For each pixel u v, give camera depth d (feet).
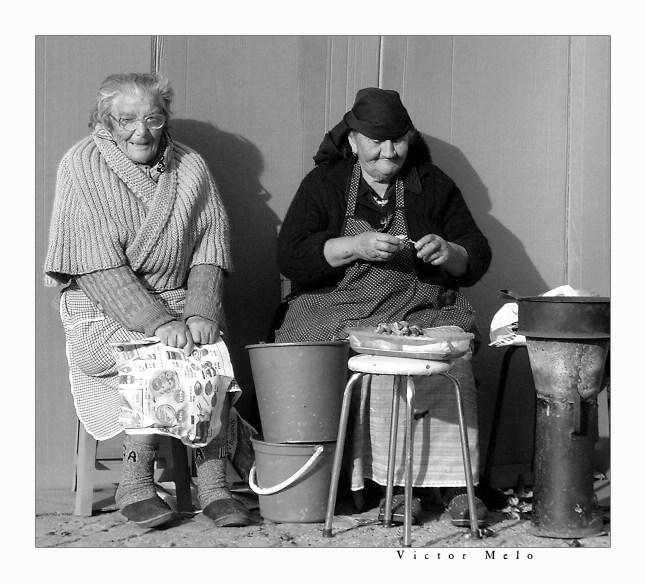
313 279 12.70
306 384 11.36
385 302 12.64
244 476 12.58
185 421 11.14
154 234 11.85
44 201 12.87
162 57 13.38
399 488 12.24
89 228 11.62
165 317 11.53
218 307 12.08
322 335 12.44
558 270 15.43
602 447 14.53
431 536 11.10
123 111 11.72
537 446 11.27
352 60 14.24
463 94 14.83
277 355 11.35
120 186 11.84
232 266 12.75
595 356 10.95
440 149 14.73
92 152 11.93
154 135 11.87
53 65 12.89
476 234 13.28
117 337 11.59
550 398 11.12
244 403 14.01
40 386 12.80
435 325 12.63
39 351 12.80
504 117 15.07
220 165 13.73
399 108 12.73
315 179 13.16
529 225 15.26
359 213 12.99
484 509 11.63
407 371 10.62
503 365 13.50
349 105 14.26
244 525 11.39
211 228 12.40
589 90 15.40
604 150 15.49
